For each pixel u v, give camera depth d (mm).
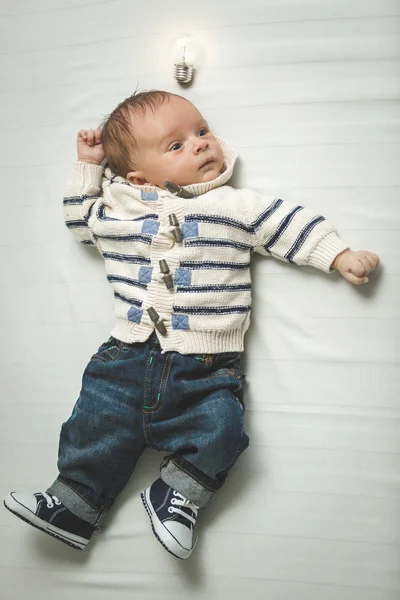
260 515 1157
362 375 1159
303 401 1176
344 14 1215
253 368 1197
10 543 1227
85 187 1217
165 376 1099
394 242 1161
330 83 1211
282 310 1193
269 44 1237
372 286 1163
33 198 1307
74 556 1197
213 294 1104
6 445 1268
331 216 1187
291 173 1208
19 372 1281
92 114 1297
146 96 1163
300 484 1158
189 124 1141
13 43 1338
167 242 1112
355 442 1151
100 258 1271
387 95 1189
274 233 1136
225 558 1153
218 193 1150
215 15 1260
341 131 1198
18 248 1304
